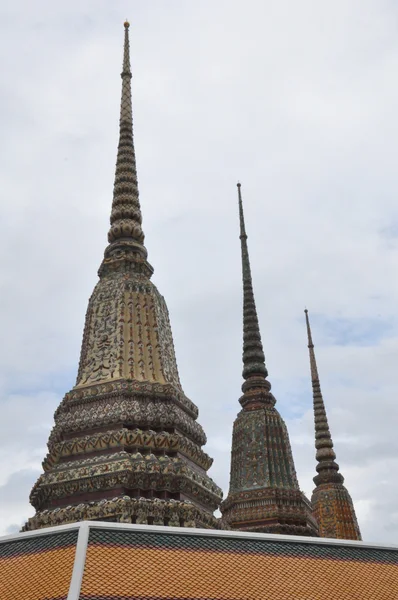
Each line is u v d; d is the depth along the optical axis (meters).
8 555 23.75
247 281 52.59
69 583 20.48
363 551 27.34
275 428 45.44
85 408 32.56
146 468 29.67
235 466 44.84
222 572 23.34
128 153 42.22
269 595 22.83
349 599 24.00
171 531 24.27
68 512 28.50
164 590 21.55
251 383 47.88
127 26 47.09
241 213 55.84
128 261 38.19
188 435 33.53
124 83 44.69
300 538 26.44
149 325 35.56
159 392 32.94
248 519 41.84
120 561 22.19
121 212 40.12
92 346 34.91
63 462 31.33
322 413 62.19
